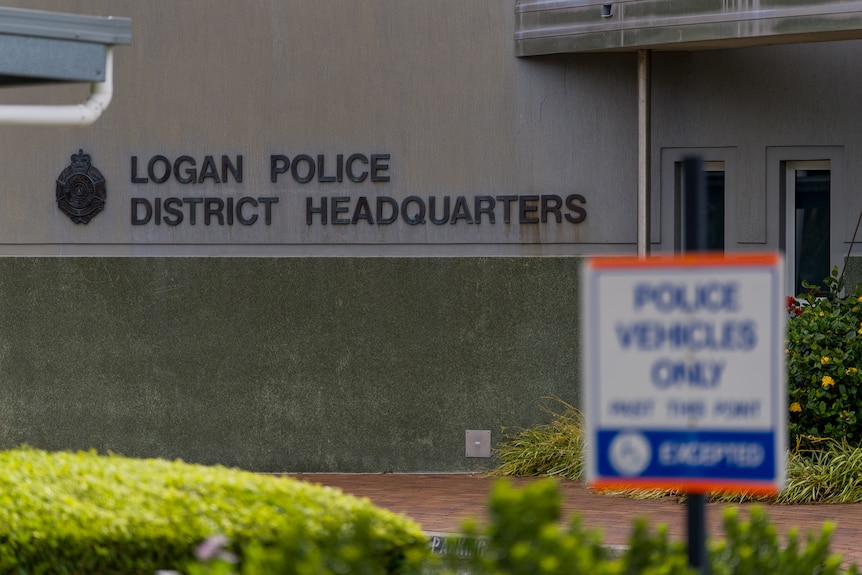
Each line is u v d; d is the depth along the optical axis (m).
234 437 17.11
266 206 17.08
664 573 5.02
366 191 17.02
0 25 8.63
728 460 4.68
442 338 16.86
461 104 16.91
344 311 17.00
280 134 17.09
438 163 16.94
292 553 4.81
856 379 14.19
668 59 16.59
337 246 17.03
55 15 8.88
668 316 4.77
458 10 16.89
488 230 16.86
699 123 16.52
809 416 14.56
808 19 14.49
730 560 5.66
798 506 13.48
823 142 16.19
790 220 16.55
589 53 16.69
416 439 16.89
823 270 16.45
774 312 4.66
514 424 16.77
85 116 9.12
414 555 5.24
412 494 14.83
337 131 17.03
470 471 16.77
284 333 17.06
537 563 4.63
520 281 16.77
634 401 4.79
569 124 16.73
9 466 7.77
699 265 4.74
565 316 16.69
